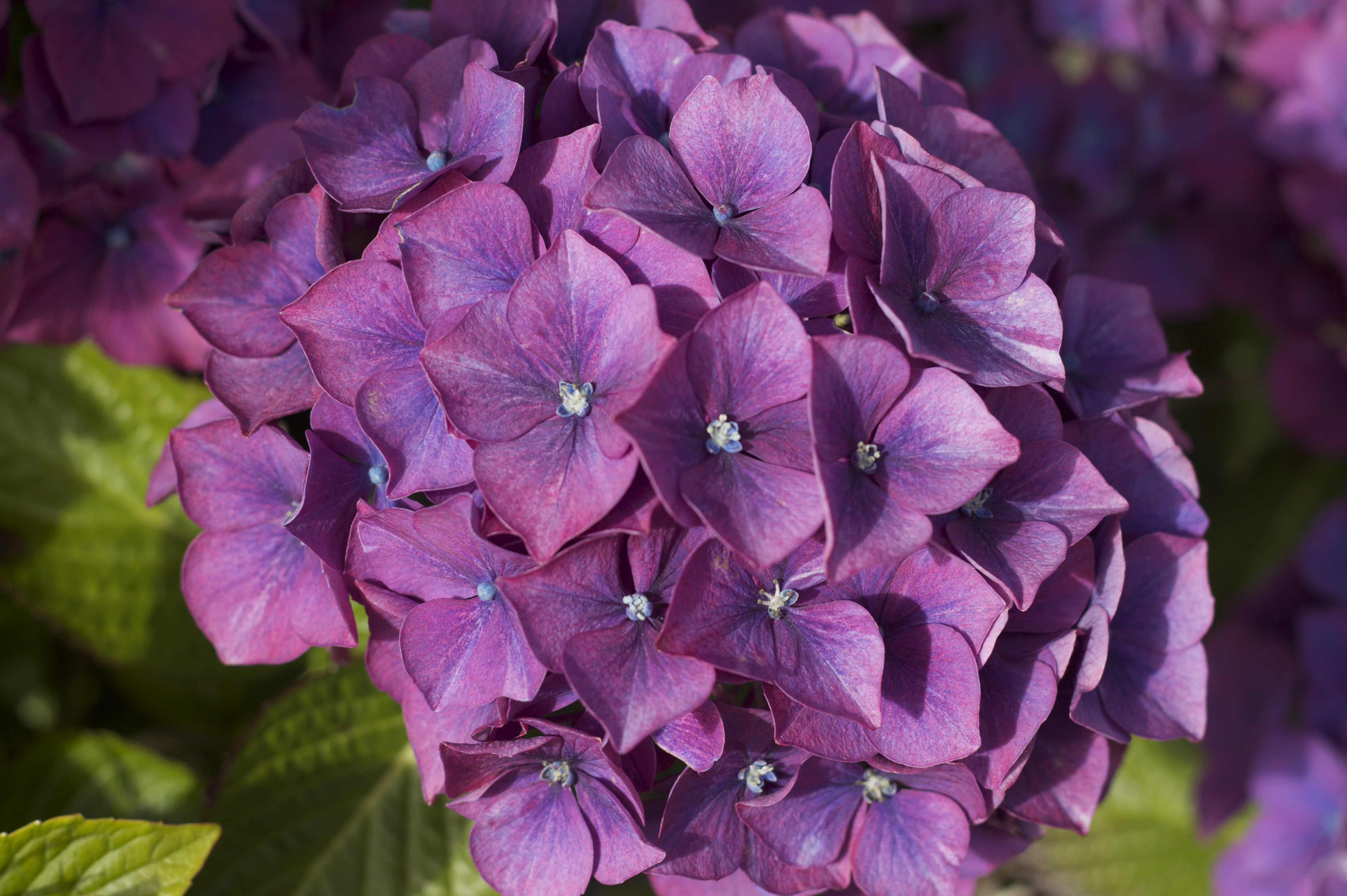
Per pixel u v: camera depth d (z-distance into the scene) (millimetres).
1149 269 776
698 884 519
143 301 569
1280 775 721
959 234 495
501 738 494
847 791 503
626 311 479
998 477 497
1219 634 763
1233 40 787
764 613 483
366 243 525
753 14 713
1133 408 534
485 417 481
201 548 520
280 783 572
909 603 492
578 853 495
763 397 481
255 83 584
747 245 488
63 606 618
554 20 523
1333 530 762
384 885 570
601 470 476
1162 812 808
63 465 625
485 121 505
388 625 510
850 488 477
